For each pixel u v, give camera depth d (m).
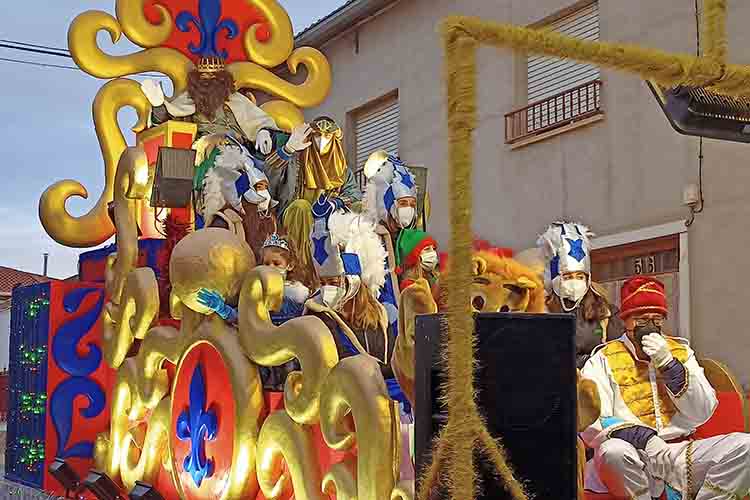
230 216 6.36
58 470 6.57
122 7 7.78
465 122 2.96
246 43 8.29
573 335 3.19
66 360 7.09
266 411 4.77
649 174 11.91
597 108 12.62
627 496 4.76
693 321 11.16
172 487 5.66
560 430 3.14
